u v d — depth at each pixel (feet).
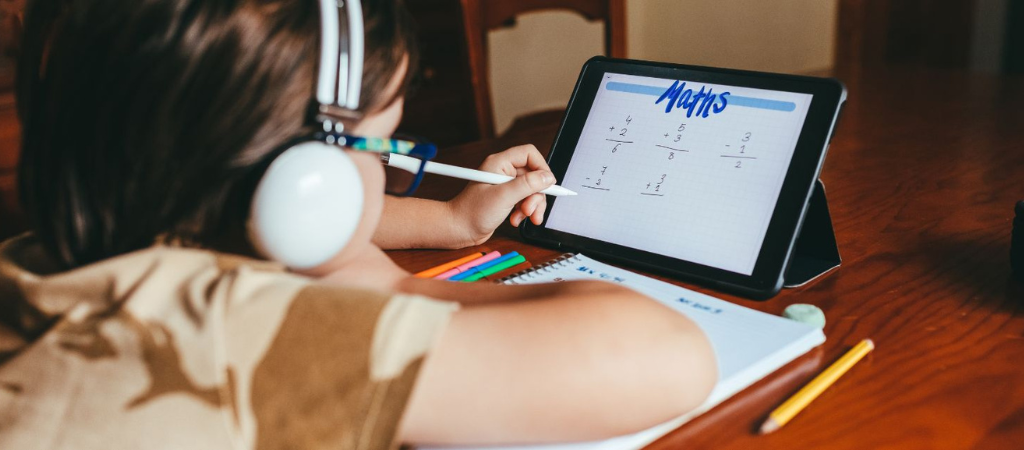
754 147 2.48
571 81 11.21
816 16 9.86
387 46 1.75
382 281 2.20
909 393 1.77
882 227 2.86
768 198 2.40
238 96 1.52
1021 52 10.28
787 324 2.05
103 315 1.55
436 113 7.31
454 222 2.82
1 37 5.49
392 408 1.44
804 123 2.41
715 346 1.95
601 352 1.54
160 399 1.47
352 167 1.65
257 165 1.60
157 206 1.59
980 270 2.41
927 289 2.31
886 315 2.16
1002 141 3.99
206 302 1.49
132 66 1.49
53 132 1.58
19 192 1.70
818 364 1.92
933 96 5.20
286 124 1.59
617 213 2.71
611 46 5.90
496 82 10.26
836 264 2.53
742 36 10.57
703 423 1.71
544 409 1.50
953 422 1.65
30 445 1.51
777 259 2.31
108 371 1.50
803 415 1.71
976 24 10.37
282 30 1.53
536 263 2.71
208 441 1.46
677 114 2.72
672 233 2.55
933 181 3.39
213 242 1.73
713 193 2.52
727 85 2.62
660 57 11.59
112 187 1.58
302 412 1.45
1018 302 2.18
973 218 2.89
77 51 1.53
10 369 1.56
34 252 1.84
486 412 1.49
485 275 2.57
